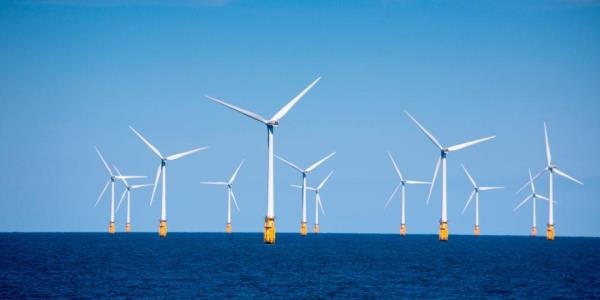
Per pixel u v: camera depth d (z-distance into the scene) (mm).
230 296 118250
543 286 138375
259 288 128000
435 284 138250
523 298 121625
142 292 122562
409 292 125875
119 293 121312
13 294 119938
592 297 124062
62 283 135000
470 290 130250
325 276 149250
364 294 122375
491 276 155875
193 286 130500
